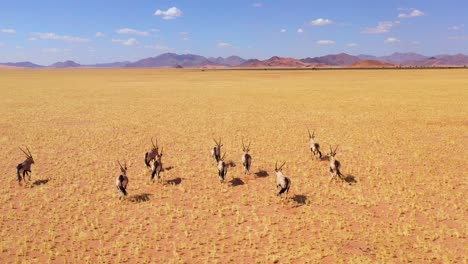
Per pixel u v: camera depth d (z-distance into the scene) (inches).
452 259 511.2
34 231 587.5
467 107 1791.3
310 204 690.8
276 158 968.9
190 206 686.5
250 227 606.5
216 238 573.3
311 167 897.5
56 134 1253.1
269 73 6358.3
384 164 916.6
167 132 1290.6
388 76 4719.5
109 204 684.7
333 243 556.1
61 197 725.3
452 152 1018.7
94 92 2741.1
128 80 4483.3
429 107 1814.7
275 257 514.9
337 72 6348.4
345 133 1258.0
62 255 527.5
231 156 992.2
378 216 642.8
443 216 636.1
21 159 960.9
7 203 693.9
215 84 3612.2
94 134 1255.5
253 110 1781.5
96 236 573.3
